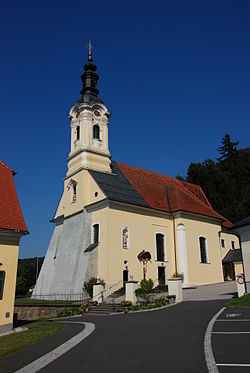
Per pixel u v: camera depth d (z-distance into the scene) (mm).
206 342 10461
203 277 38469
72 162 40438
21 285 66125
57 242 39625
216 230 42375
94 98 41844
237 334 11352
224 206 58344
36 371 8234
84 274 32344
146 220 36938
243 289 23125
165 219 38812
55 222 41594
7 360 9602
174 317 17125
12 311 18453
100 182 36688
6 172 23453
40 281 39156
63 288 34594
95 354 9742
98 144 40281
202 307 20203
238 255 43438
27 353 10367
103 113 41531
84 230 35406
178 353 9328
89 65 43875
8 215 19906
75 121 41656
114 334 13062
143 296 24672
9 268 18891
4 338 14094
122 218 34781
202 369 7652
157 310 21109
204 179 61531
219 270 40688
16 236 19484
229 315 15867
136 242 35156
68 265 35281
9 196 21422
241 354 8719
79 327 15594
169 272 37188
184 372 7520
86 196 37219
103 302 27266
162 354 9328
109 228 33344
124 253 33719
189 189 48719
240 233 25422
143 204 36969
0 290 18281
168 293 25141
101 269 32562
